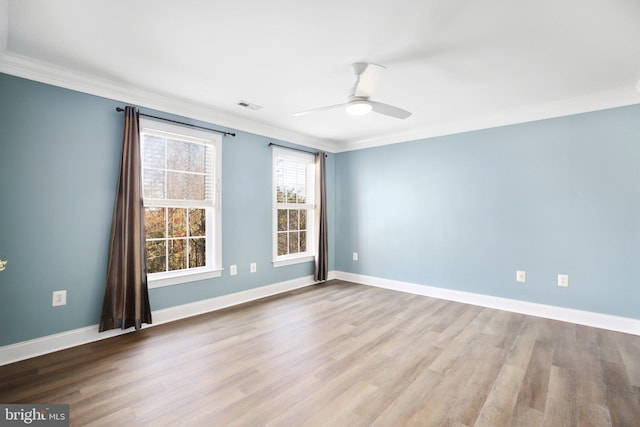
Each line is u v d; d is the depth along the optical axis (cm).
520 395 201
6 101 241
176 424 172
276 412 183
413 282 455
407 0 173
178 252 356
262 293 428
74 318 273
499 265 382
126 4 177
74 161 274
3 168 241
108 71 264
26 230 251
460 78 276
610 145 316
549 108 344
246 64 251
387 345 274
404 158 464
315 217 509
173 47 226
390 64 250
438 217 431
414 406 190
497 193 383
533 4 176
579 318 330
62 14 186
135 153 297
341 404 191
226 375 224
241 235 404
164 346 271
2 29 200
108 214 292
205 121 364
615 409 187
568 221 338
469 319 342
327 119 397
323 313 360
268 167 437
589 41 215
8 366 235
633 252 305
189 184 357
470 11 183
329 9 181
